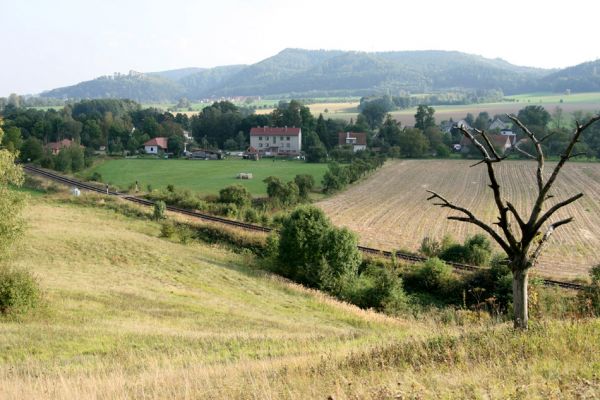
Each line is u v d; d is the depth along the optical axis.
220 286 38.94
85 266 38.56
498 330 13.59
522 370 9.86
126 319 26.05
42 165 106.44
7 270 25.31
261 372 13.04
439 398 8.67
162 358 18.02
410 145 150.50
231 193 77.75
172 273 40.38
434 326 19.28
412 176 118.62
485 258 51.25
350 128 179.50
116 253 43.00
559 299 34.44
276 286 41.69
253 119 181.88
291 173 118.75
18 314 23.92
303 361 14.17
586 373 9.38
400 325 32.53
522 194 95.06
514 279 12.64
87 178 98.69
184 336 22.33
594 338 11.70
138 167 125.06
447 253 52.62
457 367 10.86
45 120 165.88
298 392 10.02
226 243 57.31
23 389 12.38
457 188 103.25
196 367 15.05
